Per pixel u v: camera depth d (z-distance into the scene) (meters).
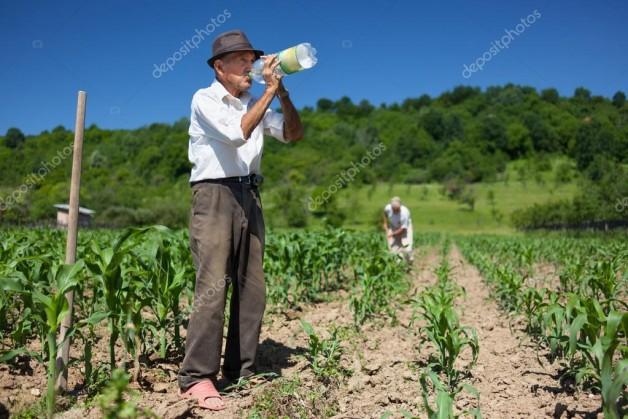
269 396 3.43
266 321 6.24
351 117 156.12
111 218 51.06
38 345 4.64
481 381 4.11
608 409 2.68
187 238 10.02
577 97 142.12
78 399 3.39
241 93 3.85
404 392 3.82
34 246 6.63
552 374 4.24
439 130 136.25
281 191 63.69
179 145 77.69
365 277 6.62
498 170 119.00
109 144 86.75
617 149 75.06
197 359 3.52
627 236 24.39
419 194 99.56
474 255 16.66
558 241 19.95
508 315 6.70
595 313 3.44
